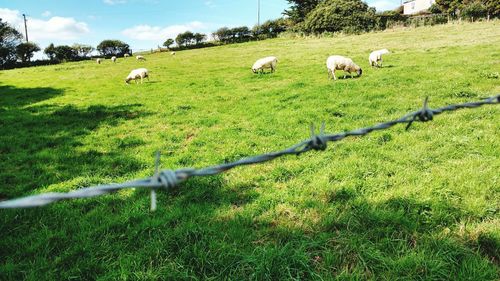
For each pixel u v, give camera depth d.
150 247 2.94
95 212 3.60
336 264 2.62
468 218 3.05
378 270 2.53
